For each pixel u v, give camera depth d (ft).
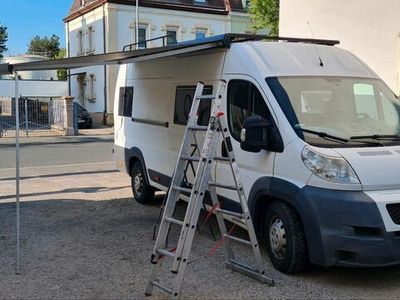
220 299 15.29
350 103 18.70
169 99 25.09
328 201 15.62
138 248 20.43
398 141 17.65
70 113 79.30
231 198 19.72
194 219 14.58
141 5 103.91
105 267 18.21
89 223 24.43
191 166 19.95
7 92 119.85
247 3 117.19
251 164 18.60
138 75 28.78
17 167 18.10
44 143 67.21
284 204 17.15
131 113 29.37
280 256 17.40
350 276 17.12
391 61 32.81
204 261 18.69
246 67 19.33
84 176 39.14
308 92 18.30
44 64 18.49
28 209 27.37
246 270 17.11
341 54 20.76
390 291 15.94
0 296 15.64
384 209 15.35
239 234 21.93
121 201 29.43
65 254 19.72
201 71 22.25
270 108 17.90
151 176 26.84
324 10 37.37
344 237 15.35
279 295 15.58
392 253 15.35
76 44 119.44
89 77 111.55
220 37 20.33
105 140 71.61
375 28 33.76
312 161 16.16
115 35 101.71
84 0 114.52
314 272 17.42
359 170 15.78
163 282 16.72
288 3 40.52
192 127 15.67
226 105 20.08
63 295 15.71
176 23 109.09
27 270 17.92
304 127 17.22
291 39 21.89
